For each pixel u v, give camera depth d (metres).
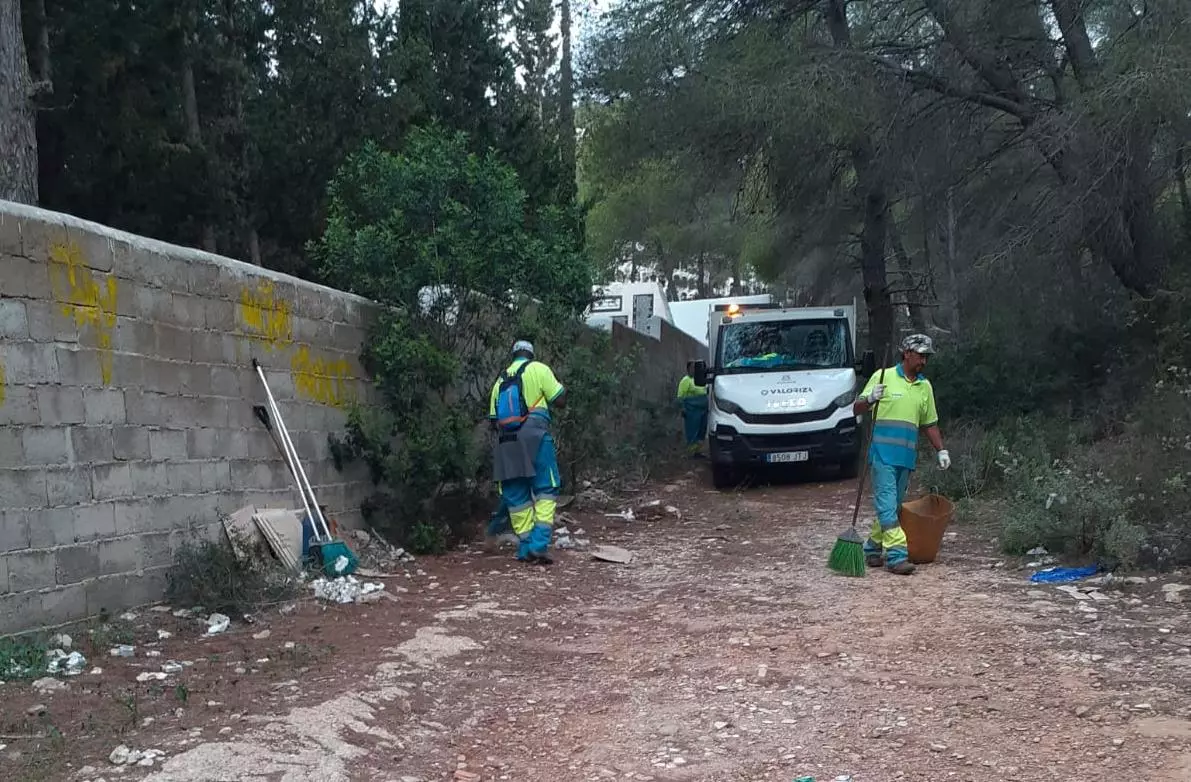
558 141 17.19
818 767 4.38
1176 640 5.84
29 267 5.74
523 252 10.04
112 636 5.91
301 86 13.68
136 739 4.43
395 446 9.41
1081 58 13.36
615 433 15.09
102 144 11.70
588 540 9.95
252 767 4.20
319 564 7.74
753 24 15.44
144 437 6.57
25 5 10.78
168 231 12.65
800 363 14.62
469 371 10.05
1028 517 8.41
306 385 8.48
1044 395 14.61
